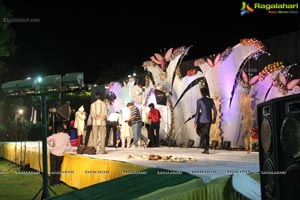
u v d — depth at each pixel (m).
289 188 2.88
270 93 11.40
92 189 6.21
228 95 12.97
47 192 7.64
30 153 15.12
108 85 20.33
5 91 11.05
